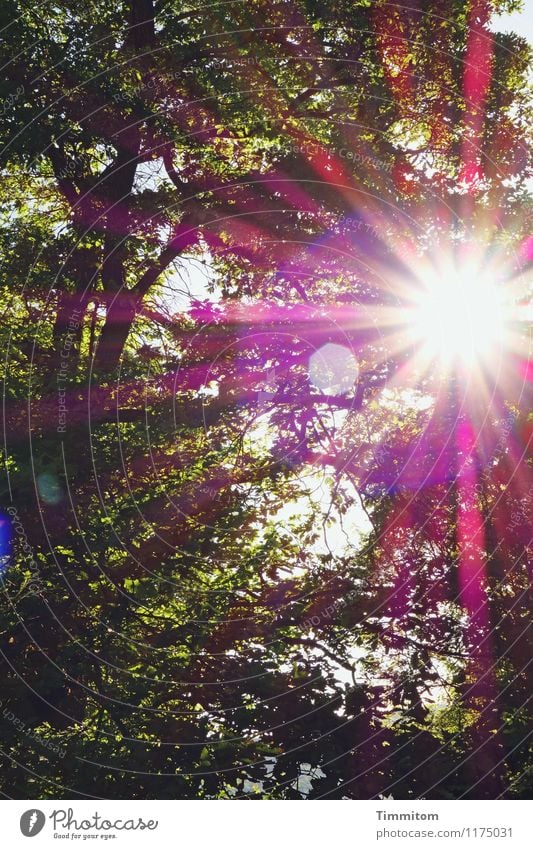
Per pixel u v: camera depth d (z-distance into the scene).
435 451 12.87
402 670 11.93
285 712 10.95
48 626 10.98
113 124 14.95
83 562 11.41
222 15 15.71
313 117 15.79
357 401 13.88
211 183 15.77
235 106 15.38
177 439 13.15
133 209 15.64
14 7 14.45
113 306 15.56
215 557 12.23
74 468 11.34
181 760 10.45
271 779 10.55
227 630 11.63
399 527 12.71
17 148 14.18
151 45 15.38
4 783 10.00
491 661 11.88
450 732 11.49
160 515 12.17
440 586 12.28
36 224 16.33
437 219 15.46
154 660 11.16
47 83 14.44
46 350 14.09
